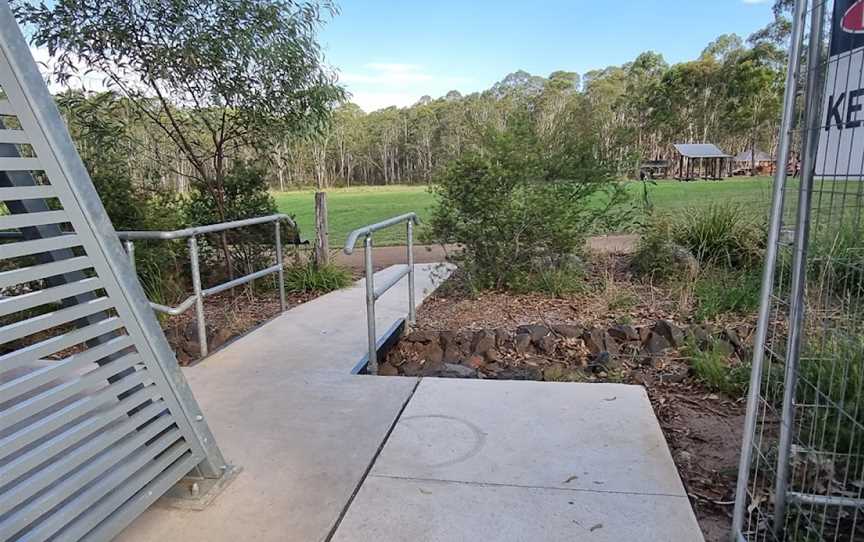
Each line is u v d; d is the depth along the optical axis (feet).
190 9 15.49
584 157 18.40
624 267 19.86
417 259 25.54
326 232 20.77
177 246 18.65
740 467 5.32
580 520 5.75
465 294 17.21
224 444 7.52
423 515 5.89
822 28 4.42
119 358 5.26
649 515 5.82
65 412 4.59
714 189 67.97
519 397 8.92
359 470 6.81
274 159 20.02
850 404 6.50
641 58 205.46
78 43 15.07
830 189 4.75
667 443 7.65
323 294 18.30
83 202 4.97
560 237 17.12
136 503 5.28
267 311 16.30
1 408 5.66
